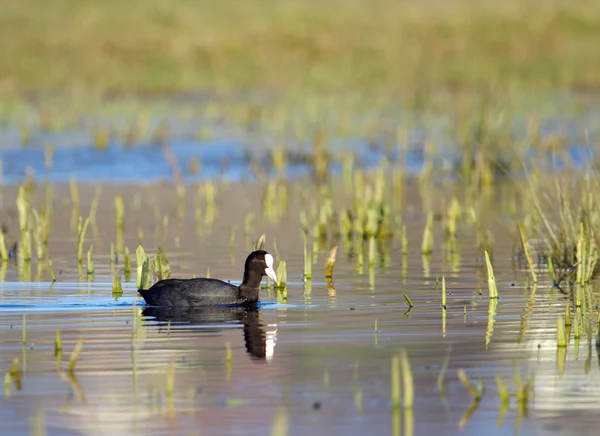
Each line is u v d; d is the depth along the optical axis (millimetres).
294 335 13508
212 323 14188
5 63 46875
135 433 10086
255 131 37031
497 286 16625
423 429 10219
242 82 46562
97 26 51438
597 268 17844
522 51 48125
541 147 30047
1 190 26688
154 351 12750
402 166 28625
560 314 14617
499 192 27641
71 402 10914
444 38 49875
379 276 17531
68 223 23016
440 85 44125
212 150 33625
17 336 13484
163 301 15234
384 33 50500
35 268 18188
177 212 24406
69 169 30406
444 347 12898
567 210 18297
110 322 14242
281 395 11125
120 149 33406
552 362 12273
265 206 25250
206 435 10016
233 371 11930
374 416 10531
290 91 44344
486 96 33188
